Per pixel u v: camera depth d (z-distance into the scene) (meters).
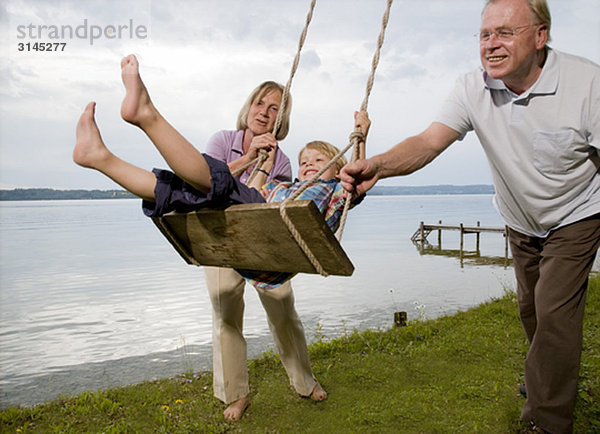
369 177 2.66
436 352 4.94
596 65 2.62
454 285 18.23
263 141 3.29
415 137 3.02
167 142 1.91
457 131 3.08
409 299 15.02
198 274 26.81
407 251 35.41
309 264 2.01
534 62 2.67
